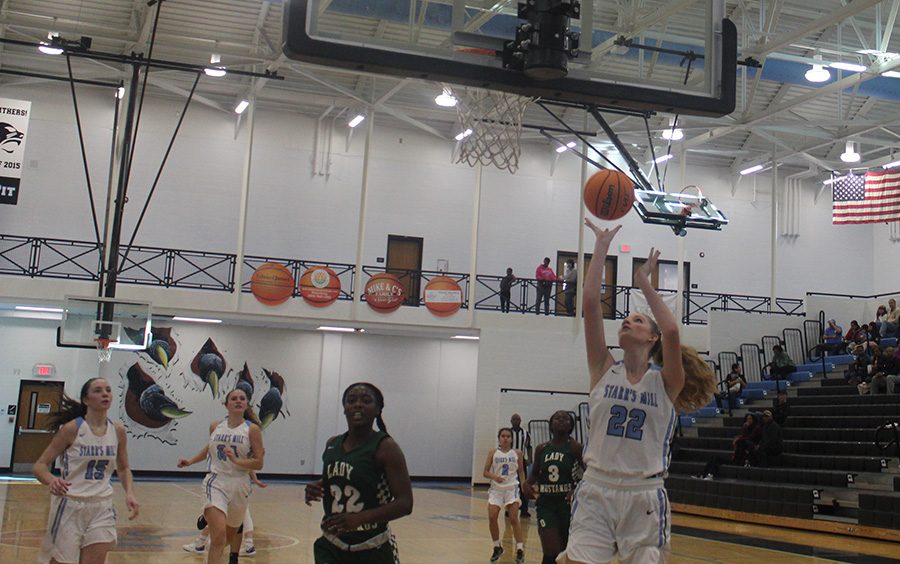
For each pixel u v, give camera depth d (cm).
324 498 480
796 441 1870
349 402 468
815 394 2211
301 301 2342
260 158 2592
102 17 2097
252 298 2305
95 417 636
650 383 432
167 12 2050
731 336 2567
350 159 2667
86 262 2402
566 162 2834
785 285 2972
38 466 614
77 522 620
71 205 2406
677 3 1488
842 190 2416
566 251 2797
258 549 1136
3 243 2338
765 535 1419
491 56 698
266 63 2216
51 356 2361
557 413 820
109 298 1698
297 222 2597
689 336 2594
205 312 2270
